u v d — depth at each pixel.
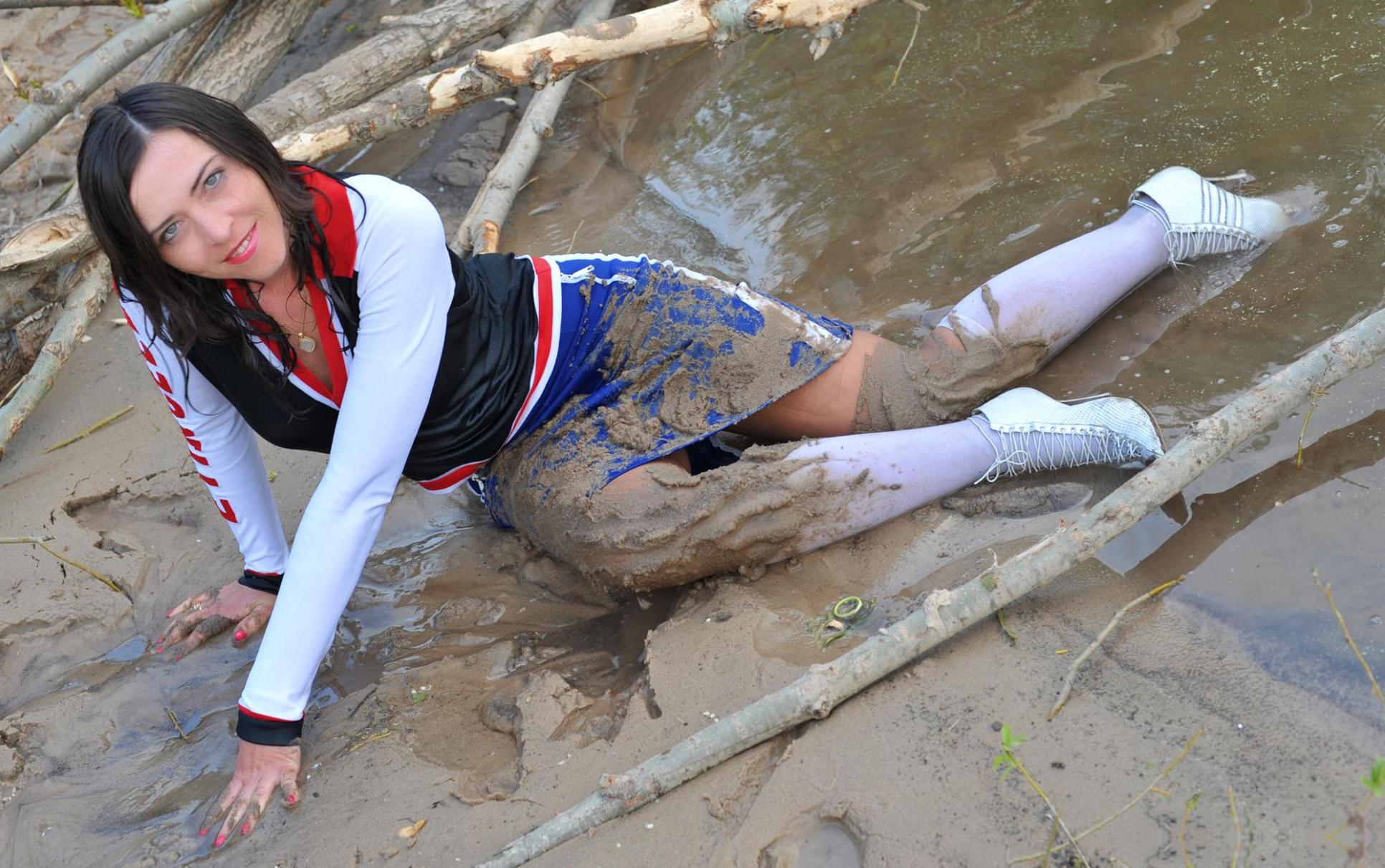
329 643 2.36
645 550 2.50
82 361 3.82
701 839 2.02
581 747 2.29
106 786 2.52
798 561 2.62
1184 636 2.19
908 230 3.56
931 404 2.74
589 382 2.64
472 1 4.35
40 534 3.21
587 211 4.05
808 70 4.44
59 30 5.29
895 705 2.17
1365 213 3.09
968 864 1.87
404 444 2.28
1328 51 3.74
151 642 2.90
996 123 3.88
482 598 2.85
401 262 2.17
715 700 2.29
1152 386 2.80
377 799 2.29
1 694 2.84
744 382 2.62
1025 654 2.23
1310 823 1.82
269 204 2.04
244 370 2.34
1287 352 2.77
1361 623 2.14
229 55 4.46
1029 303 2.81
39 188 4.55
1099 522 2.27
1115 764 1.98
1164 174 3.04
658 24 3.55
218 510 3.24
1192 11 4.15
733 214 3.84
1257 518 2.39
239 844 2.27
